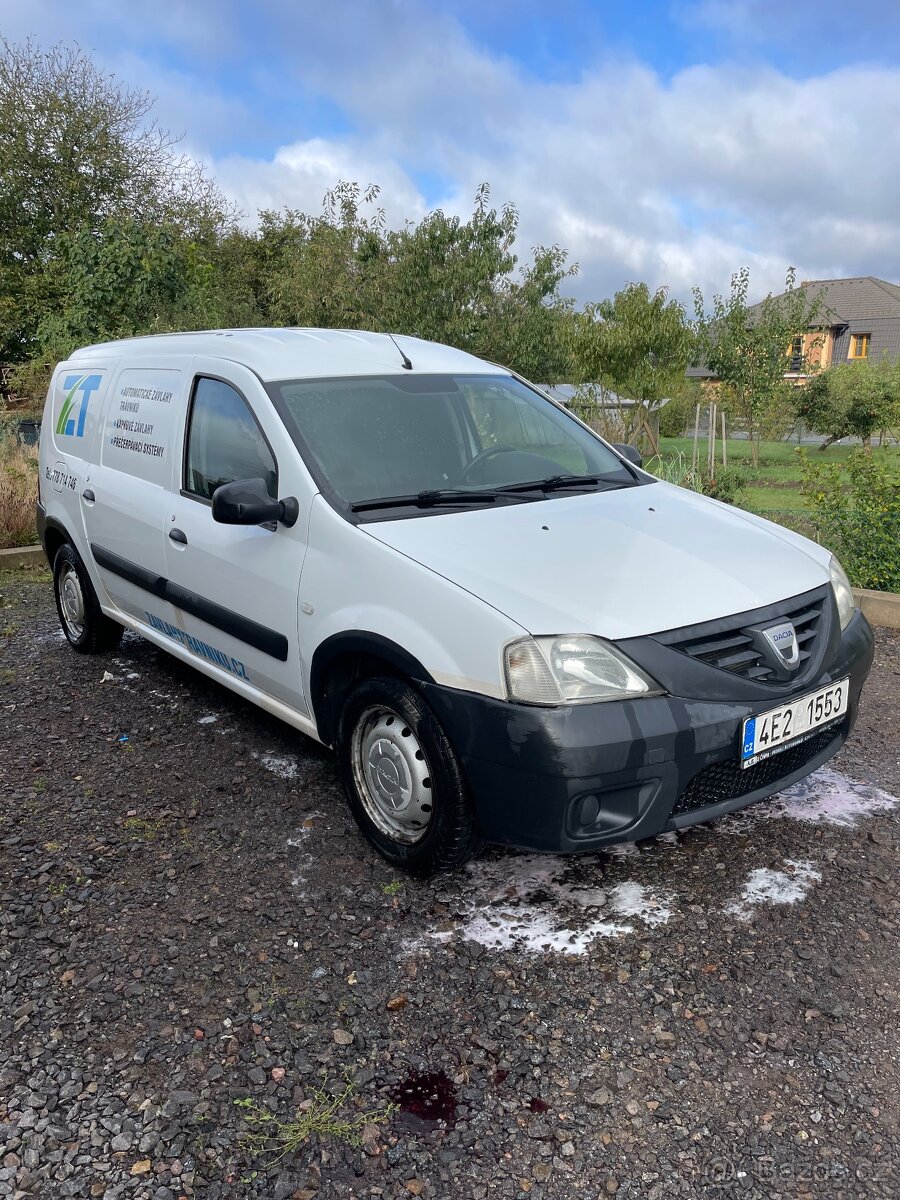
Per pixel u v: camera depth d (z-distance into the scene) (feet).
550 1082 7.72
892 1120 7.29
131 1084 7.75
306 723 12.01
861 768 13.35
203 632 13.74
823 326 85.81
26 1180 6.88
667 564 10.26
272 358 12.94
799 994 8.67
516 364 51.52
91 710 15.94
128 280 47.75
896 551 21.72
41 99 83.41
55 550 19.02
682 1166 6.93
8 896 10.44
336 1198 6.73
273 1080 7.77
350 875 10.71
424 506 11.35
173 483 14.14
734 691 9.37
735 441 80.53
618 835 9.14
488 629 9.08
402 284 48.85
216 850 11.33
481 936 9.58
